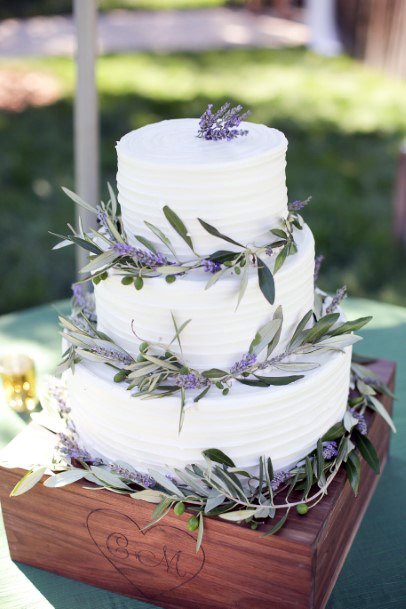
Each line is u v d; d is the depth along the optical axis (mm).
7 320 1605
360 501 1148
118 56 4461
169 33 4922
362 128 3463
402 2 3951
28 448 1094
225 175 945
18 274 2453
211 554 1008
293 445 1027
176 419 985
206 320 971
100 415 1027
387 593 1076
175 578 1042
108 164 3088
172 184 949
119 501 1024
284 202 1011
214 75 4160
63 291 2381
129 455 1028
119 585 1076
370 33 4195
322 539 993
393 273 2439
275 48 4621
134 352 1017
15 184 2973
